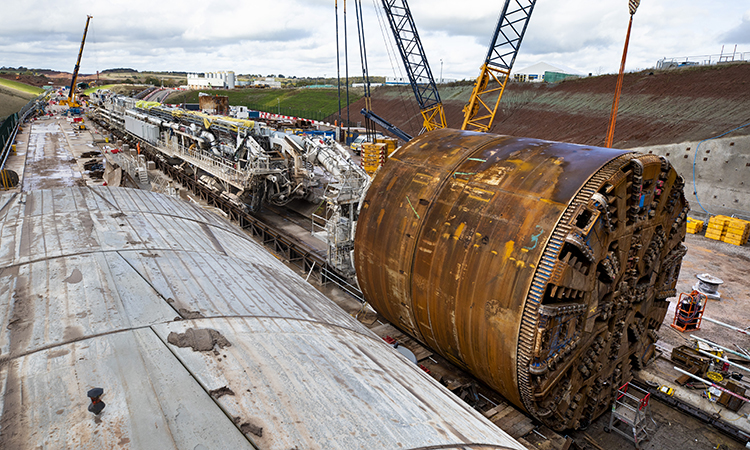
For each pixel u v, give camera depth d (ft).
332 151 67.05
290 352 18.58
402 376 21.62
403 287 34.50
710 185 99.14
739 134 96.07
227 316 20.40
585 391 30.12
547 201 26.11
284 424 13.56
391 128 177.47
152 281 22.72
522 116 215.92
